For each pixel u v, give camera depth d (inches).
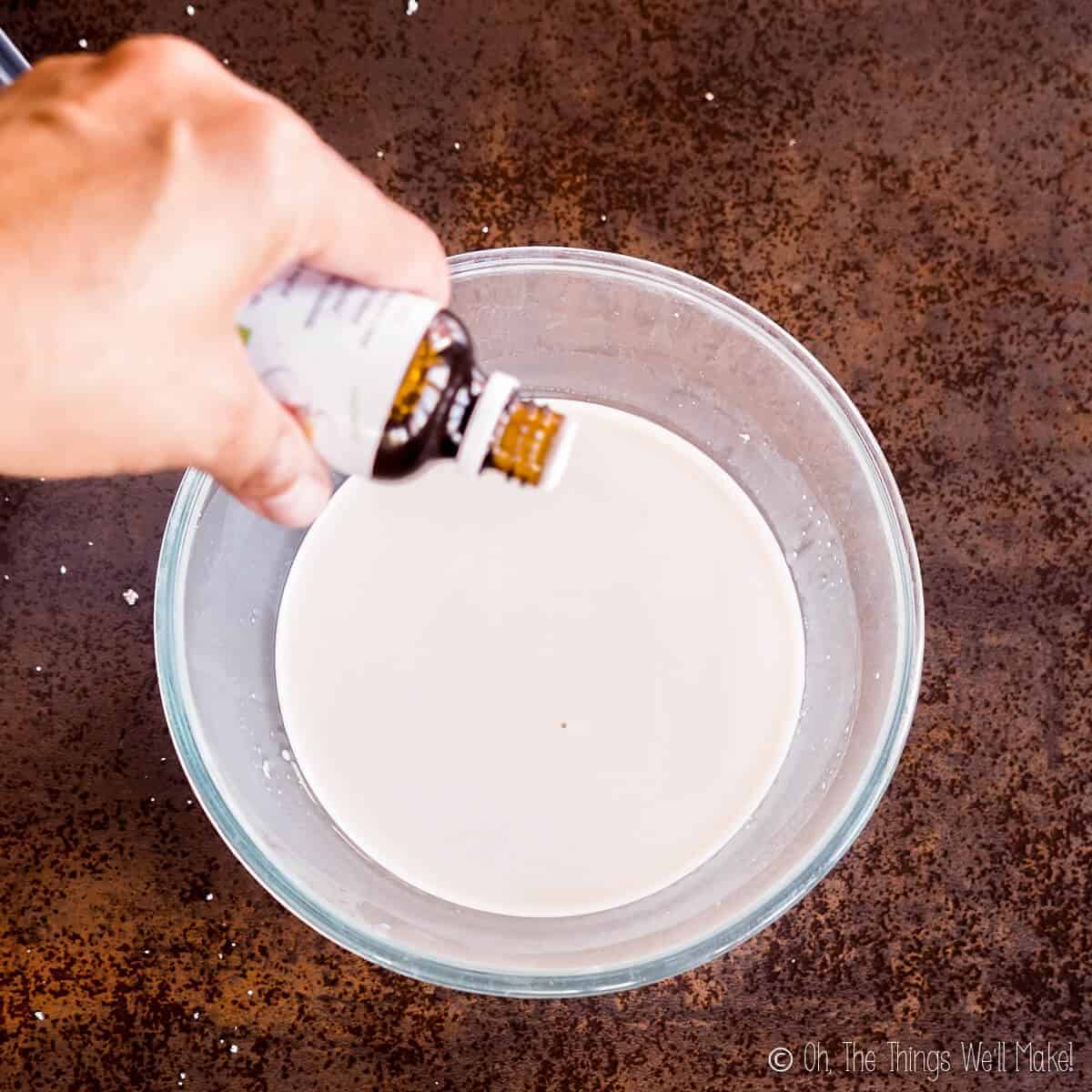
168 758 22.8
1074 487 22.9
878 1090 22.6
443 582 22.7
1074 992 22.6
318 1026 22.7
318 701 22.7
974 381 22.9
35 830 22.7
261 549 22.8
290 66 23.0
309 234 18.0
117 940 22.6
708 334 22.4
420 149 23.0
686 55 23.0
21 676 22.8
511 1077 22.7
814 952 22.7
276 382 18.4
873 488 21.9
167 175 17.2
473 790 22.5
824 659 23.0
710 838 22.5
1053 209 23.0
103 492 22.9
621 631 22.6
